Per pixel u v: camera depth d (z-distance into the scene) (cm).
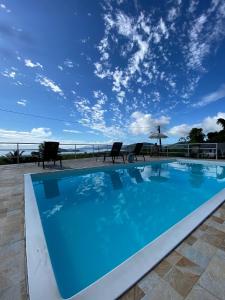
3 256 128
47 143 558
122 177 546
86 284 147
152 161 762
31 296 92
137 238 223
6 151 677
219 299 94
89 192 405
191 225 167
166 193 400
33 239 146
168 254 128
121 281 103
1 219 192
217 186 449
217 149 802
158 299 93
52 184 462
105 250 197
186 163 795
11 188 324
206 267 117
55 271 162
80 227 250
